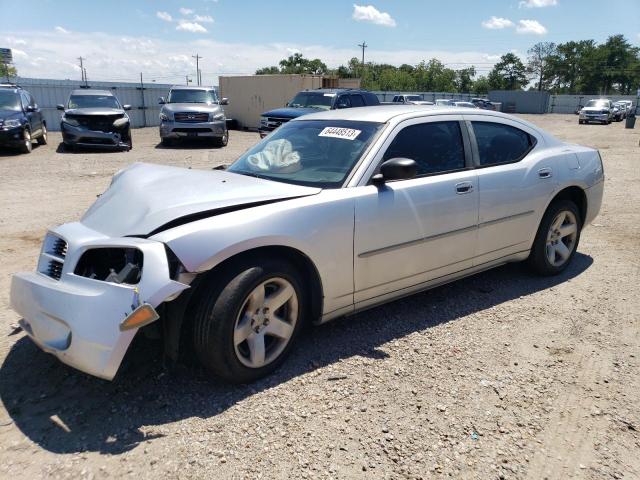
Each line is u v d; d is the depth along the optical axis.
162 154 15.22
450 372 3.25
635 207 8.10
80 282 2.76
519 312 4.16
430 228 3.78
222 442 2.57
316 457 2.48
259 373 3.07
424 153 3.88
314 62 92.00
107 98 16.58
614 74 102.75
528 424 2.77
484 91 112.00
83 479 2.32
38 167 12.06
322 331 3.78
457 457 2.51
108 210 3.22
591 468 2.46
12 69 58.88
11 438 2.58
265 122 16.31
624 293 4.58
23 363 3.26
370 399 2.95
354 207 3.35
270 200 3.17
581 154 5.05
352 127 3.88
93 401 2.89
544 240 4.74
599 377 3.24
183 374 3.16
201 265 2.74
